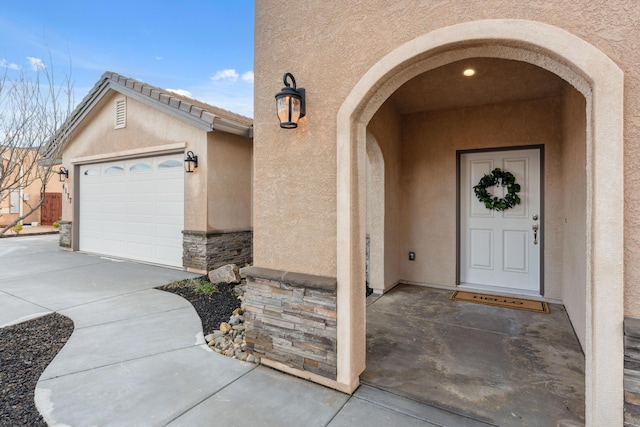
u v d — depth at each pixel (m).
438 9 2.28
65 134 4.91
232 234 7.43
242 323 4.06
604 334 1.83
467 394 2.66
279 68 2.97
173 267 7.45
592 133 1.90
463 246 5.84
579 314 3.58
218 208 7.13
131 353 3.31
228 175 7.35
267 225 3.06
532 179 5.33
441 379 2.88
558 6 1.96
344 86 2.64
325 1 2.74
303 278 2.80
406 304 4.94
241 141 7.68
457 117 5.73
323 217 2.76
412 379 2.89
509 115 5.36
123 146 8.21
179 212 7.39
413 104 5.57
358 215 2.76
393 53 2.41
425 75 4.38
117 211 8.59
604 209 1.83
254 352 3.14
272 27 3.02
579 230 3.58
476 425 2.29
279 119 2.75
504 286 5.55
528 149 5.34
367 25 2.55
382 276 5.48
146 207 7.96
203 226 6.92
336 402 2.54
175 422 2.30
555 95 5.03
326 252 2.76
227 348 3.43
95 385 2.74
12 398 2.56
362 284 2.87
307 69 2.82
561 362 3.17
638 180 1.79
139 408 2.45
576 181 3.75
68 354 3.28
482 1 2.14
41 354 3.29
